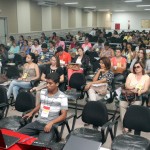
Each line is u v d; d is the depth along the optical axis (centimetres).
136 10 2153
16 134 226
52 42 855
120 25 2333
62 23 1605
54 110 287
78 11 1836
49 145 200
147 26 2223
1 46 793
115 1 1286
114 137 272
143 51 531
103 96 412
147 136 360
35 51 801
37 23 1323
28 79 484
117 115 427
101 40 891
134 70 393
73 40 1038
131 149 237
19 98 340
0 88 374
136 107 276
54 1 1314
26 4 1213
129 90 380
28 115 301
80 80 450
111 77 427
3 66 679
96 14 2216
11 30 1120
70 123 399
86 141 176
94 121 291
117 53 570
